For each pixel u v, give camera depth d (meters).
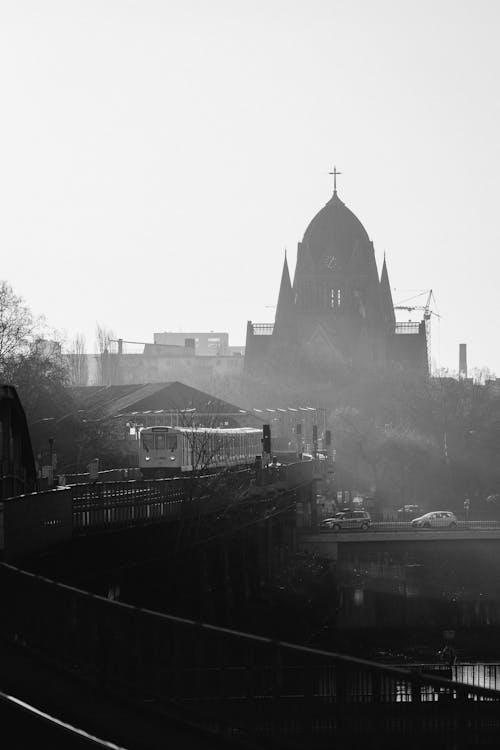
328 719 71.50
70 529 165.00
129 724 79.94
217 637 78.38
